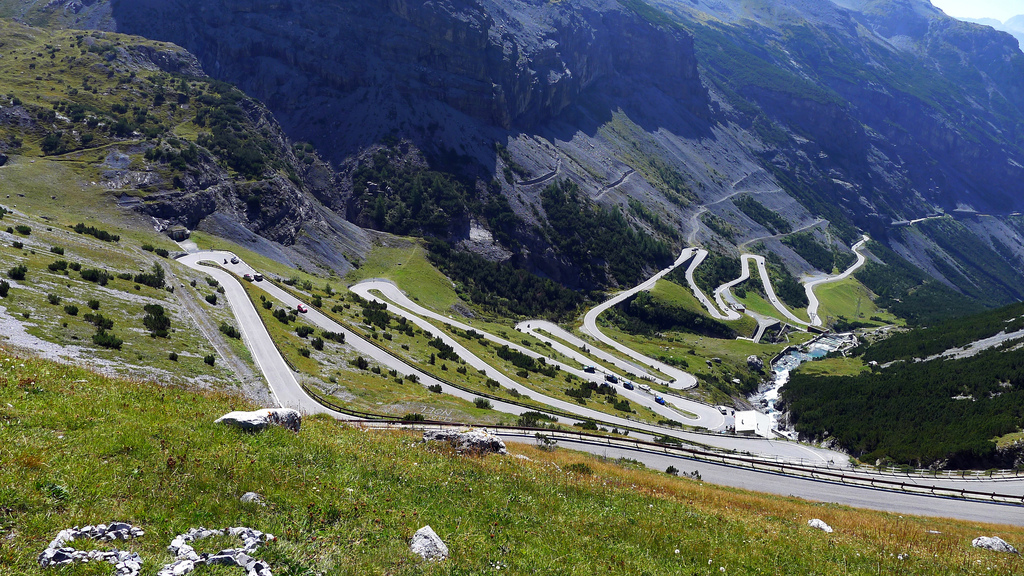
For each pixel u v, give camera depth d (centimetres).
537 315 19725
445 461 2205
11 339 4794
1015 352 11800
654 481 3403
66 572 920
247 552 1066
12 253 7106
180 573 955
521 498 1909
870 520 3150
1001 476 6234
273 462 1598
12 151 14462
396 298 15725
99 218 13100
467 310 17025
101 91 19500
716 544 1819
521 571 1277
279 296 11400
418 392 8256
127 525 1088
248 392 6353
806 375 16062
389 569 1154
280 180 18312
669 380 14650
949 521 4041
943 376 11806
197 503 1242
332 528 1266
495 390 9869
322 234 18362
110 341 5697
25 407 1596
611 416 9844
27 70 19588
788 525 2423
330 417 3095
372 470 1789
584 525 1761
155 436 1558
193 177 15838
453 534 1401
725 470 5550
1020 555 2508
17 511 1064
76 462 1289
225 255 13350
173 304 8100
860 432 10344
